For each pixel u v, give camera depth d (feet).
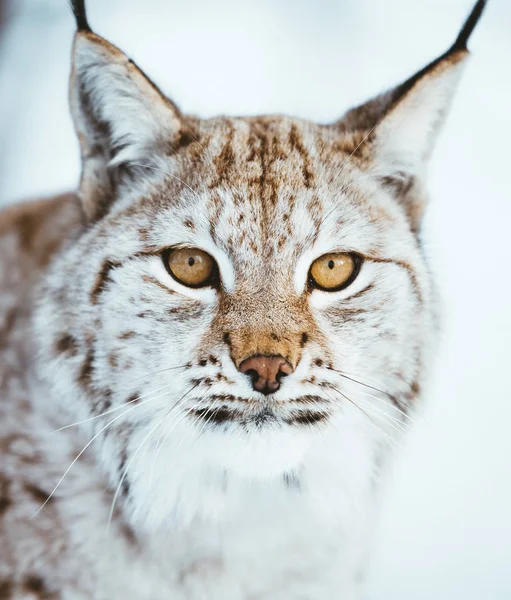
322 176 3.89
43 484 3.94
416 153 3.96
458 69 3.91
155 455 3.86
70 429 3.94
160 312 3.82
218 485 3.90
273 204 3.84
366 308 3.85
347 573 4.01
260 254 3.81
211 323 3.80
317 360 3.79
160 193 3.89
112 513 3.92
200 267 3.83
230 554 3.93
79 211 4.00
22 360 4.03
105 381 3.85
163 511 3.89
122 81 3.88
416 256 3.93
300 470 3.91
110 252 3.86
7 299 4.12
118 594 3.92
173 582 3.93
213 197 3.84
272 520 3.93
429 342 3.95
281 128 3.99
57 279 3.92
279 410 3.78
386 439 3.94
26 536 3.92
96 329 3.85
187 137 3.93
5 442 3.97
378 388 3.88
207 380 3.78
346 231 3.85
